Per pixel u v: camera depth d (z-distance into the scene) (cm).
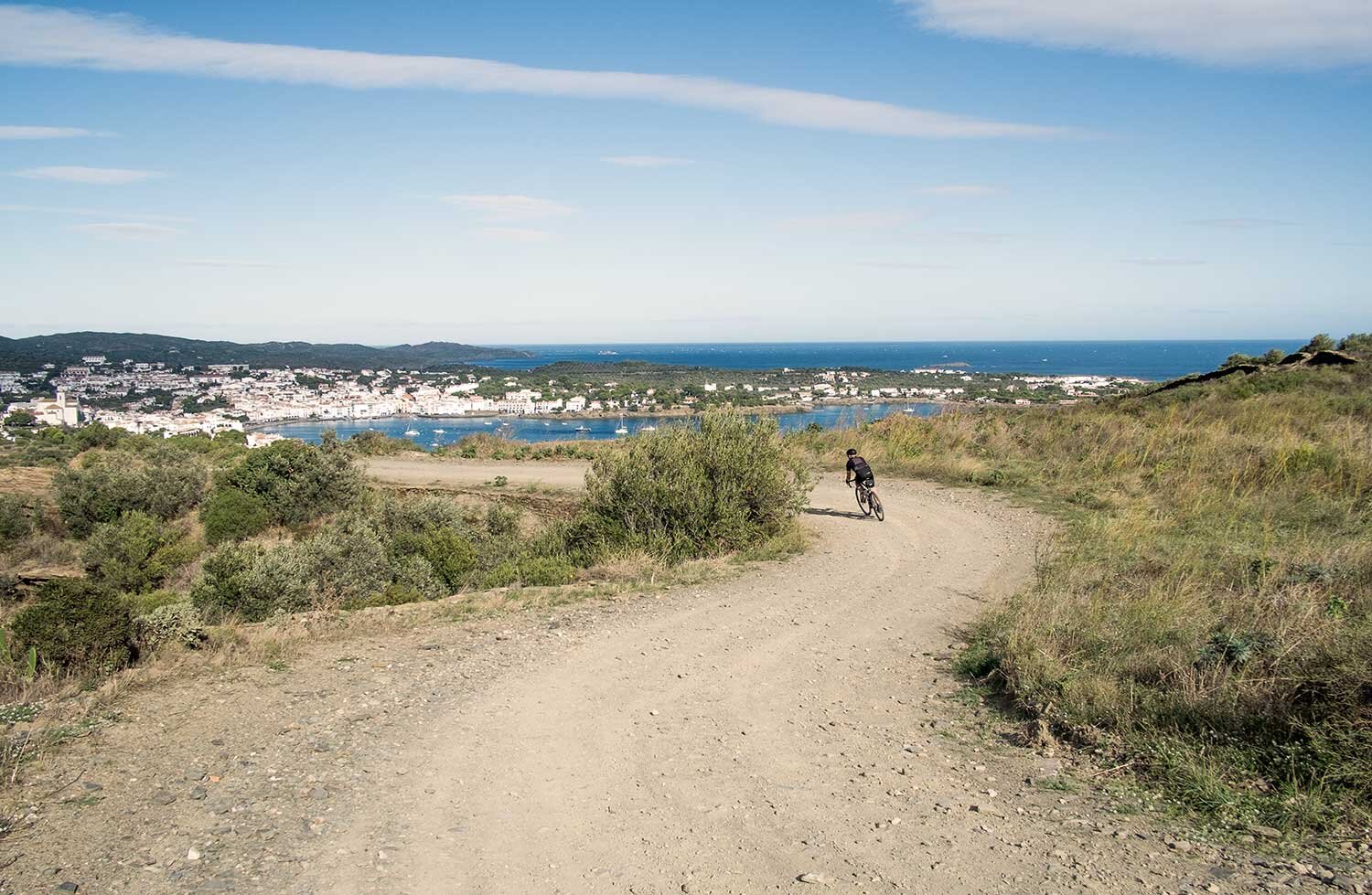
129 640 785
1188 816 471
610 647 880
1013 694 703
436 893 409
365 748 604
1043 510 1633
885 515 1694
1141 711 603
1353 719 499
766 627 957
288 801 514
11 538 2155
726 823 489
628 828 482
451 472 2728
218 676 762
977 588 1112
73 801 507
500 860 443
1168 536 1241
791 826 484
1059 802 504
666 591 1136
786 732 645
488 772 564
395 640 903
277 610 1139
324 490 2327
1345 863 404
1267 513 1308
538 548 1499
